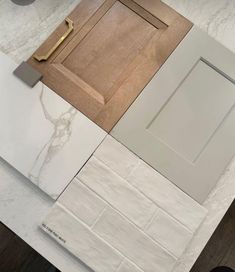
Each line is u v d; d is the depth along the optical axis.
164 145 0.92
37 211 0.85
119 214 0.86
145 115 0.93
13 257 1.34
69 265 0.84
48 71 0.94
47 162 0.88
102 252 0.84
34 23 0.99
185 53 0.99
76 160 0.89
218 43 1.01
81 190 0.87
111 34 0.98
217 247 1.44
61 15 1.00
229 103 0.97
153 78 0.96
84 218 0.85
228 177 0.93
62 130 0.90
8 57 0.94
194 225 0.88
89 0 1.00
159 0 1.02
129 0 1.01
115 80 0.95
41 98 0.92
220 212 0.90
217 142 0.94
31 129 0.89
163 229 0.87
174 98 0.96
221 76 0.99
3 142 0.88
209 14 1.04
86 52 0.97
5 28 0.98
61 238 0.84
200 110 0.96
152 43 0.98
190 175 0.91
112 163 0.89
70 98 0.93
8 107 0.90
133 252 0.84
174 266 0.85
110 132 0.91
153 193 0.89
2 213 0.85
